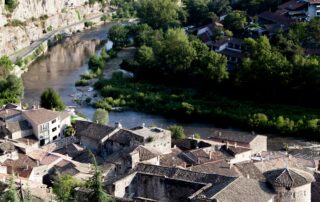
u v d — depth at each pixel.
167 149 182.25
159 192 127.06
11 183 93.12
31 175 163.75
